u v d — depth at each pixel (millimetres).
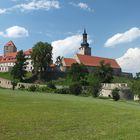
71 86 146375
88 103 75438
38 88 152625
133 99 163750
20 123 41500
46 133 37219
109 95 161625
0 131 36469
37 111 53312
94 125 44469
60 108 59938
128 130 41938
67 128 40875
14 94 91500
